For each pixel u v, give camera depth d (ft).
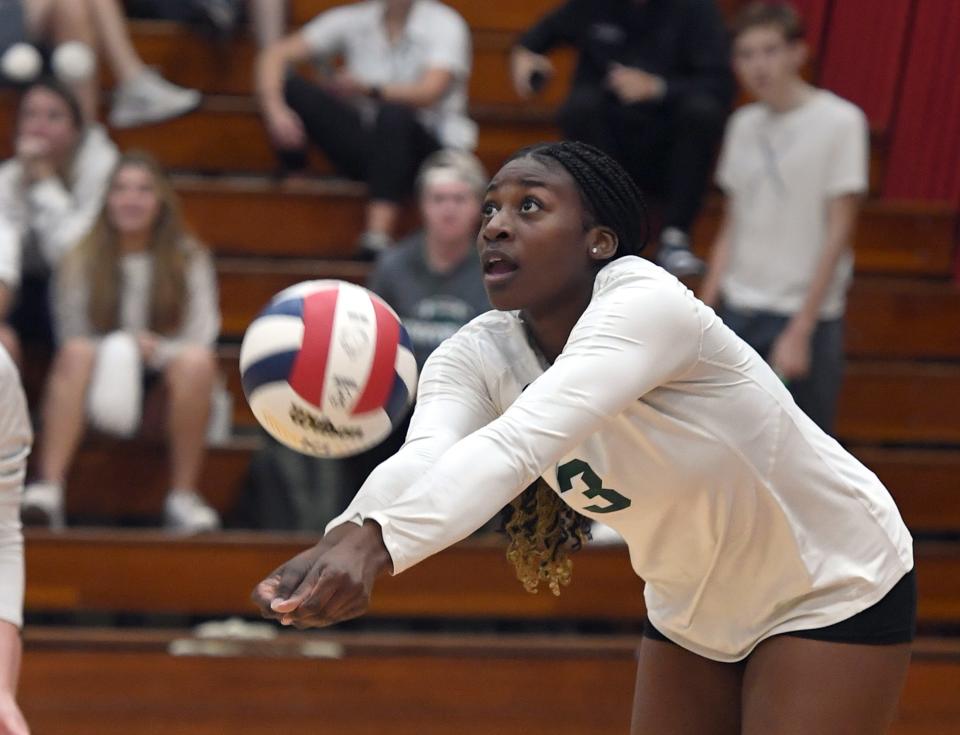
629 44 54.95
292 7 67.36
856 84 66.39
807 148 49.08
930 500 50.67
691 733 25.16
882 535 23.49
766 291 49.62
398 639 42.63
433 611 44.68
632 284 20.66
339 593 17.51
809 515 22.95
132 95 60.54
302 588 17.31
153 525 48.44
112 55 60.54
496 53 66.44
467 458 18.52
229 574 44.11
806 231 49.26
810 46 69.31
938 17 61.52
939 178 61.21
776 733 23.07
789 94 49.62
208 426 46.80
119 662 41.68
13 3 58.29
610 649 42.63
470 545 44.80
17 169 50.08
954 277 59.82
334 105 58.08
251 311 54.44
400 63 58.85
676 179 53.42
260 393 21.08
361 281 54.65
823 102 49.55
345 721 41.91
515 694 42.37
